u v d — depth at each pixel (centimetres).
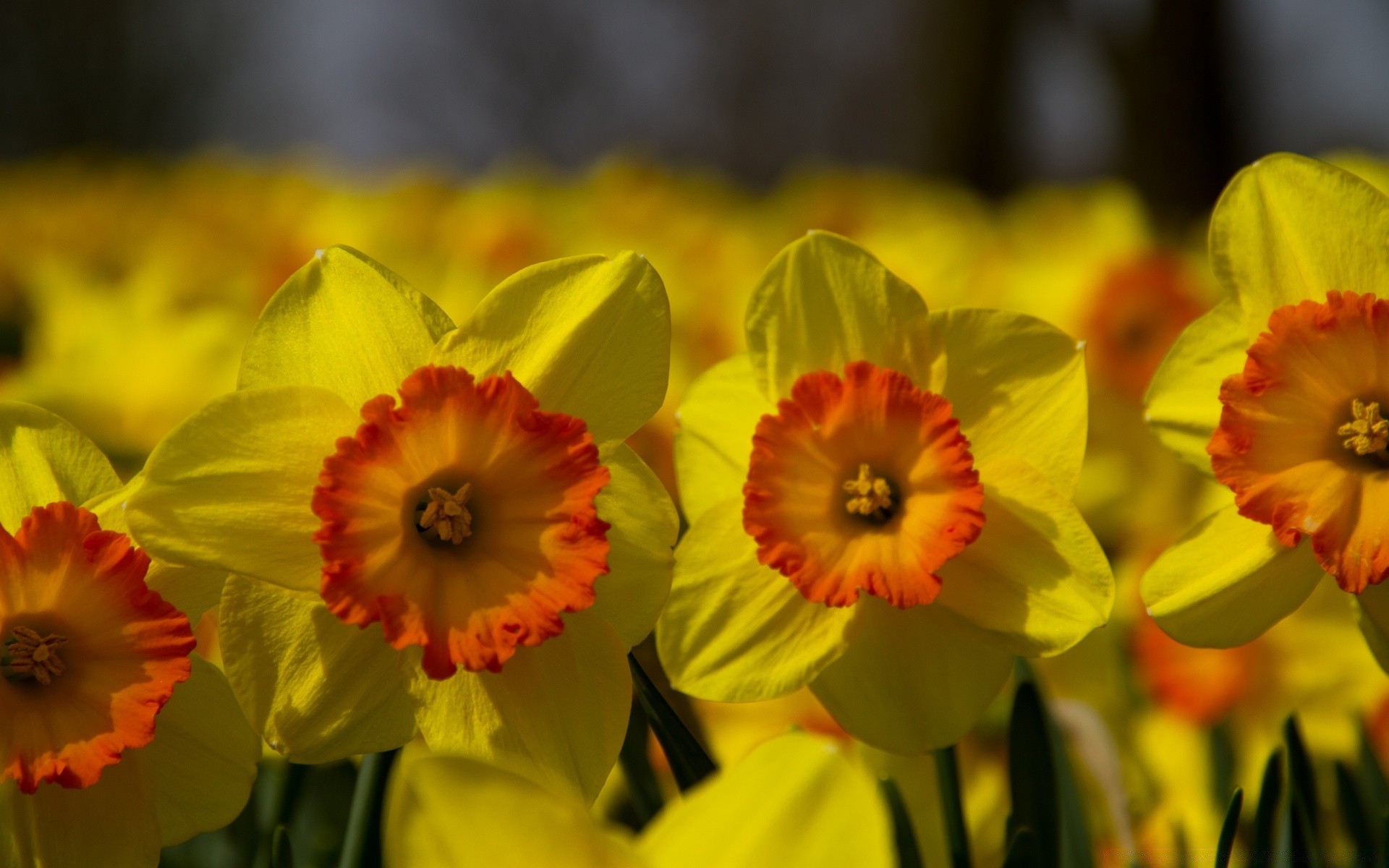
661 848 49
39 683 55
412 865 49
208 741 56
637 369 57
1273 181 58
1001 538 58
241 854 64
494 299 57
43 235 165
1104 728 64
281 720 55
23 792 54
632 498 57
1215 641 57
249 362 57
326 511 55
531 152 687
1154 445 90
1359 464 57
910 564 57
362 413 56
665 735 57
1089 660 71
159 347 83
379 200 160
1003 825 65
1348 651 71
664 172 190
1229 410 57
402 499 56
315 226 129
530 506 56
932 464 58
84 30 663
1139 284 94
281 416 56
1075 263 107
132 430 82
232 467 55
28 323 138
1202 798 70
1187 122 354
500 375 56
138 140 681
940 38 455
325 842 66
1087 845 61
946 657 58
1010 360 59
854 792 49
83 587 54
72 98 665
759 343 59
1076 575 57
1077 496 87
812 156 686
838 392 58
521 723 56
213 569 55
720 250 123
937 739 58
